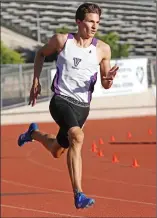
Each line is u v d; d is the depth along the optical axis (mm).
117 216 15008
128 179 20391
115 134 34406
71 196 17859
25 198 17625
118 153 27078
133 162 23438
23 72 42344
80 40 8391
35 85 8836
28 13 73812
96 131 35844
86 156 26250
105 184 19531
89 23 8164
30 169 22953
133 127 37562
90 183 19734
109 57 8547
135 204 16391
